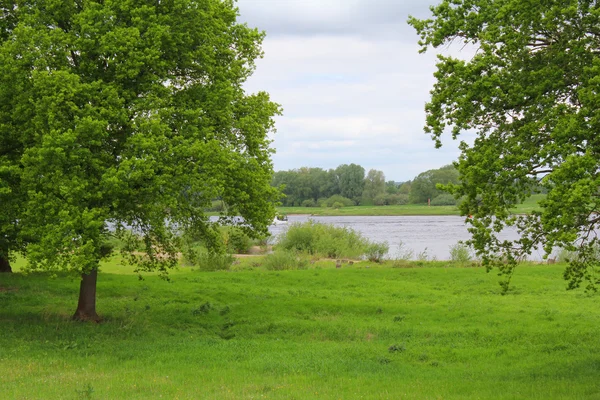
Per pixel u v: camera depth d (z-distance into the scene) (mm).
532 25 13258
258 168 19719
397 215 154250
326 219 141250
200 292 27062
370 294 27312
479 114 13930
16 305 22828
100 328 19297
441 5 14492
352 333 19891
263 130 20672
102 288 26906
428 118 14367
